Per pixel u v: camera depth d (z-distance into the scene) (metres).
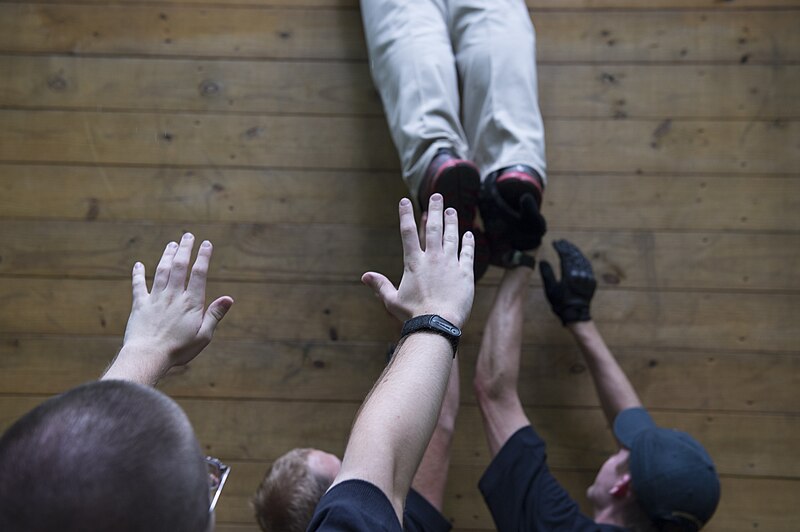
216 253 1.92
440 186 1.54
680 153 1.94
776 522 1.77
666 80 1.97
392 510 0.69
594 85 1.98
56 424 0.55
